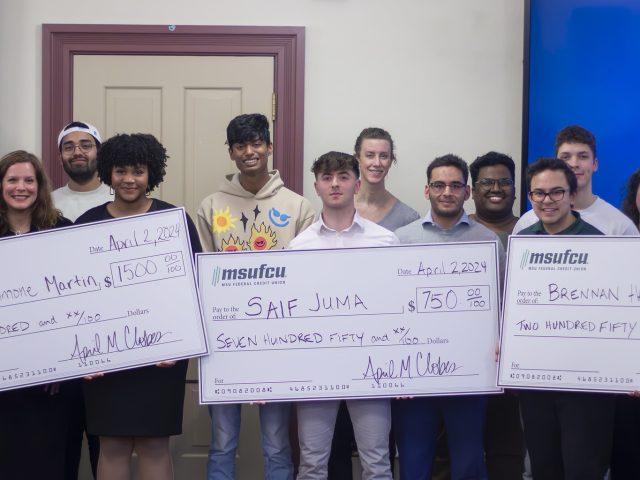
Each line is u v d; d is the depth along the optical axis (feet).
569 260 10.27
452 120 13.64
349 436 11.41
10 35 13.48
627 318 10.12
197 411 13.35
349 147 13.60
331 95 13.58
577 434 10.04
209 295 10.45
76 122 12.50
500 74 13.62
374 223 11.12
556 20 12.92
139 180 10.38
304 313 10.47
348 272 10.51
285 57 13.52
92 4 13.51
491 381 10.41
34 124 13.48
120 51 13.50
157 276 10.30
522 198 13.14
